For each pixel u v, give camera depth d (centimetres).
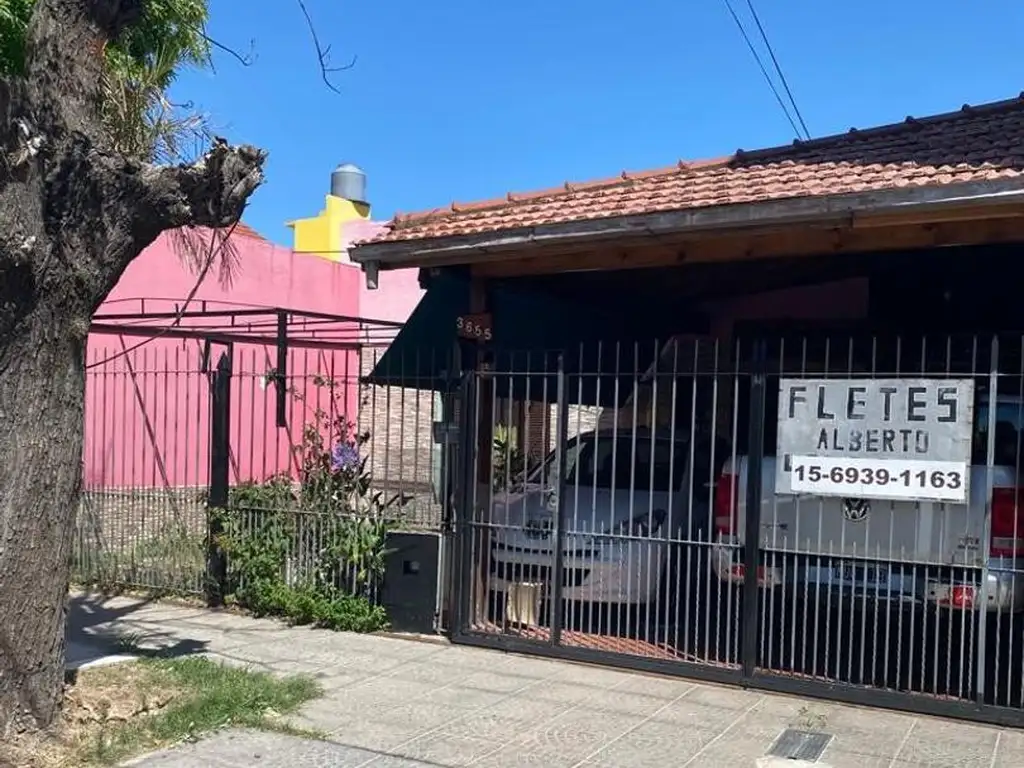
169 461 1371
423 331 877
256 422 1473
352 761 505
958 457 581
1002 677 664
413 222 805
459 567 761
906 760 513
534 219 709
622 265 732
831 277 945
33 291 493
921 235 625
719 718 582
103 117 572
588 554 761
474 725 565
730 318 1076
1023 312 889
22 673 498
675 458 861
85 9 508
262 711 576
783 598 657
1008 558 593
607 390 983
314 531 841
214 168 536
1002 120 745
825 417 621
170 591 912
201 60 669
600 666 696
